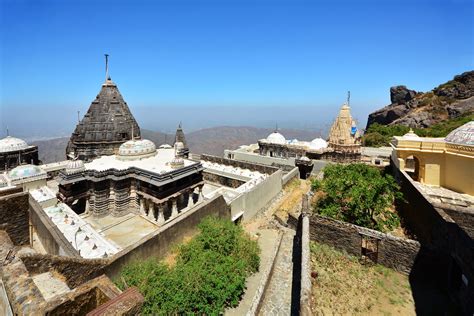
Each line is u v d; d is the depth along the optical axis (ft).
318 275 46.52
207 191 116.06
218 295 49.96
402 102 316.40
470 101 237.04
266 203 103.24
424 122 247.70
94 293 26.14
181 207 96.99
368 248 51.34
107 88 132.77
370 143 203.72
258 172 123.24
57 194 88.07
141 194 88.58
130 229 83.30
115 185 89.25
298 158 144.87
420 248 45.01
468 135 79.05
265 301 53.47
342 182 69.10
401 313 38.11
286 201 107.45
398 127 226.58
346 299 40.93
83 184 88.84
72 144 135.44
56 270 38.65
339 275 46.80
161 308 43.75
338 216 64.90
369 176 75.05
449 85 273.54
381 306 39.52
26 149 119.03
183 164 93.45
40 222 58.54
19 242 48.85
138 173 88.89
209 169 129.08
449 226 44.55
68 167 85.71
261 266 65.92
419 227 61.00
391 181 68.23
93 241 62.39
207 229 65.92
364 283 44.70
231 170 126.72
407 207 71.00
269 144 166.61
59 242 50.90
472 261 35.35
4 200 46.75
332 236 55.11
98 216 88.99
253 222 93.40
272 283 58.85
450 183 84.43
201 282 49.93
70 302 23.97
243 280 56.24
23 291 23.27
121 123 130.52
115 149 127.34
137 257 52.47
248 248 64.95
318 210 70.33
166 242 59.77
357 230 51.78
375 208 63.00
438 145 85.81
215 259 57.36
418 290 42.57
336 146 149.69
